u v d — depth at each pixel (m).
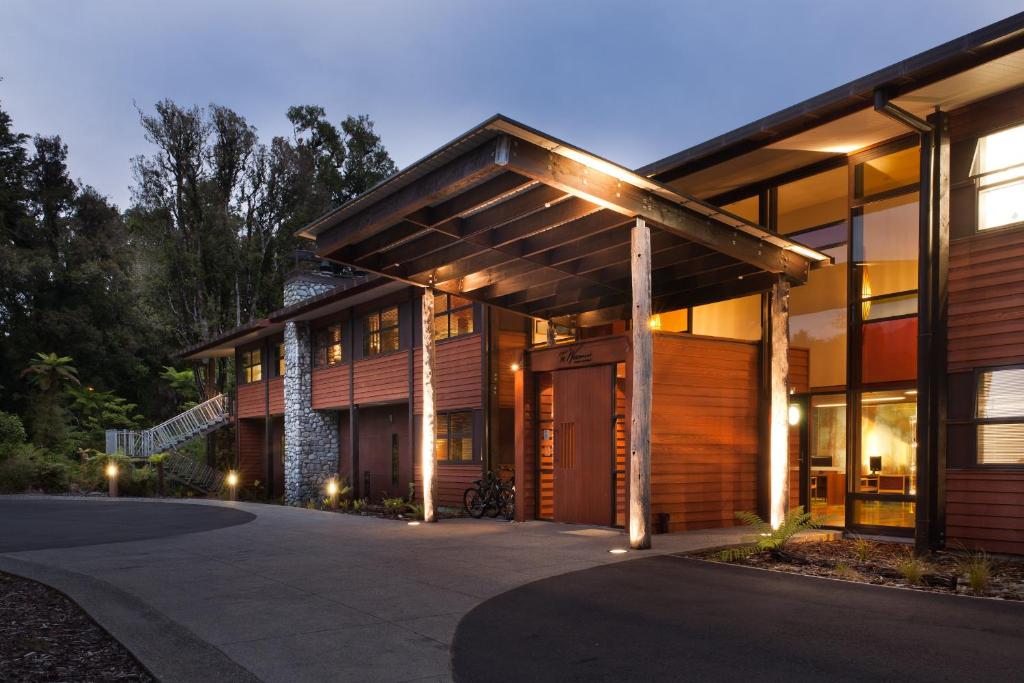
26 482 25.50
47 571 8.47
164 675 4.69
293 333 25.52
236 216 44.47
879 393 10.79
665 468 10.88
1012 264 9.30
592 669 4.79
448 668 4.85
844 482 11.38
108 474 24.69
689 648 5.20
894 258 10.70
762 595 6.82
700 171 11.91
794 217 12.31
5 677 4.63
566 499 12.29
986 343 9.46
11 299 37.47
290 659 5.05
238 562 8.99
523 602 6.65
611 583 7.39
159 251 43.53
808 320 12.18
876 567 8.04
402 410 22.06
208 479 29.48
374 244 11.52
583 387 12.05
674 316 14.12
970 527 9.46
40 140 43.44
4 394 36.25
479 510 15.27
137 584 7.64
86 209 43.59
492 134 7.89
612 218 9.98
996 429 9.34
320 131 51.53
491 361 17.50
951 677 4.54
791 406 12.23
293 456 25.03
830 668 4.73
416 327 20.25
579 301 13.92
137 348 41.53
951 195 9.94
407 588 7.31
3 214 38.66
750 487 11.77
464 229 10.45
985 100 9.57
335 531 12.06
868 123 10.08
